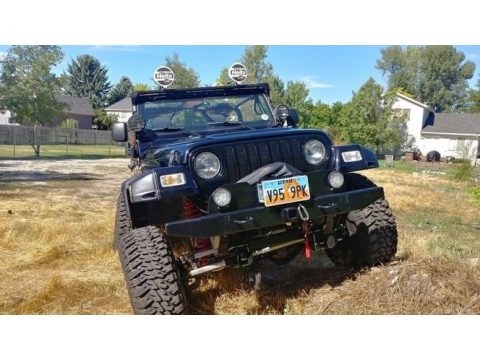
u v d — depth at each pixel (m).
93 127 60.94
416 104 40.62
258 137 4.07
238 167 3.97
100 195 11.88
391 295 4.00
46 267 5.54
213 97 5.40
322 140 4.28
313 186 3.90
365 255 4.60
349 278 4.52
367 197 4.05
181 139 4.91
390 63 63.25
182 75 37.81
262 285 4.66
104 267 5.52
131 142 5.36
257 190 3.74
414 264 4.31
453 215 9.95
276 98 38.53
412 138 41.00
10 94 29.50
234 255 4.02
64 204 10.04
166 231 3.44
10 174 16.83
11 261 5.72
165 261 3.56
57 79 31.17
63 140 42.75
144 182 3.66
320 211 3.86
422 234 7.41
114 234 6.36
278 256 4.49
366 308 3.94
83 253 6.05
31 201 10.37
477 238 7.48
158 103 5.25
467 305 3.78
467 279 4.05
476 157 31.03
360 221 4.54
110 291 4.75
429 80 60.94
